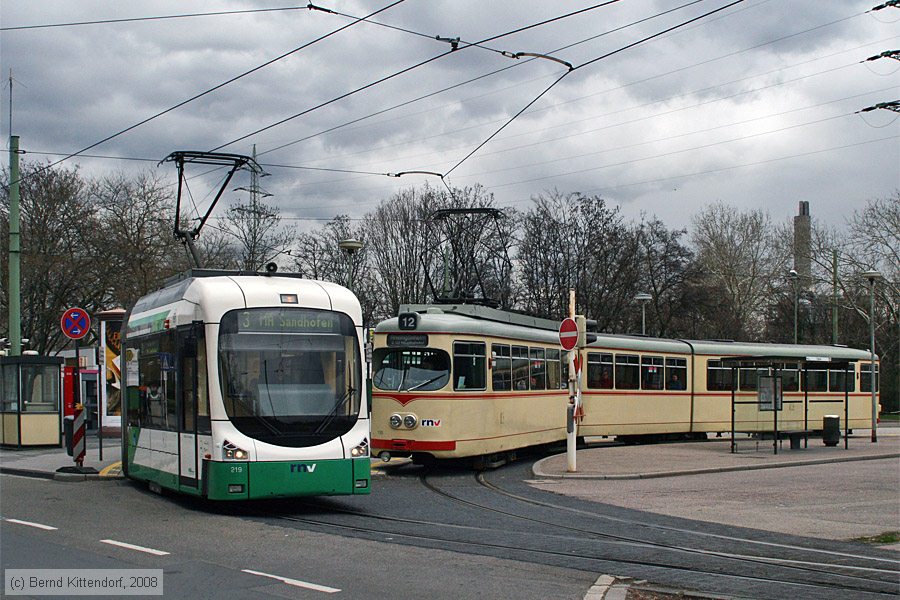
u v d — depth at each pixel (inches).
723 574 395.2
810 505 628.4
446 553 438.6
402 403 837.2
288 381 571.5
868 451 1061.1
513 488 740.0
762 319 2706.7
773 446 1087.0
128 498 657.0
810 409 1139.3
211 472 549.6
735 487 728.3
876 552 455.5
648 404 1222.3
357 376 593.0
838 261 2225.6
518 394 939.3
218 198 989.8
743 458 954.7
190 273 642.8
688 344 1301.7
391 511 599.5
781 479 783.1
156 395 658.8
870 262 2191.2
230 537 484.1
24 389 1107.3
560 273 2057.1
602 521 557.3
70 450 826.2
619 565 412.5
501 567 403.5
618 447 1125.7
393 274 2097.7
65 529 510.0
